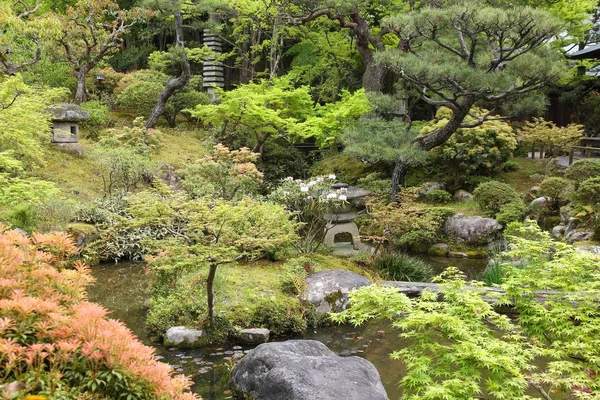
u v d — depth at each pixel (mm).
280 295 6215
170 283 5980
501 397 2939
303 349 4410
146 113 15656
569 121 17516
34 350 1721
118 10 14766
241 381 4242
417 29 9453
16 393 1630
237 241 5090
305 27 16438
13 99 7625
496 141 12867
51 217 8125
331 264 7457
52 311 1915
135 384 1841
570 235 8797
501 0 10242
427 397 2891
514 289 3605
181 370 4770
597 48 14141
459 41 10727
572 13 13102
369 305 3438
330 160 14109
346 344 5570
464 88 9609
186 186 9914
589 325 3293
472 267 9109
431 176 13117
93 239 8461
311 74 17312
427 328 3994
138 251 8688
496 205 10867
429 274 8141
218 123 14164
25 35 12266
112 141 11984
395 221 9047
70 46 13703
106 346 1823
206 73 17844
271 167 13742
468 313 3387
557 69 9055
